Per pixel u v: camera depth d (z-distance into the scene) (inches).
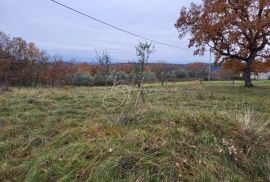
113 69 1135.0
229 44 928.9
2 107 337.7
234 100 510.6
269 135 208.1
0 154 206.1
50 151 190.4
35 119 287.9
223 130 201.9
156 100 425.1
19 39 1106.1
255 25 853.2
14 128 255.8
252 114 261.3
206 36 940.6
